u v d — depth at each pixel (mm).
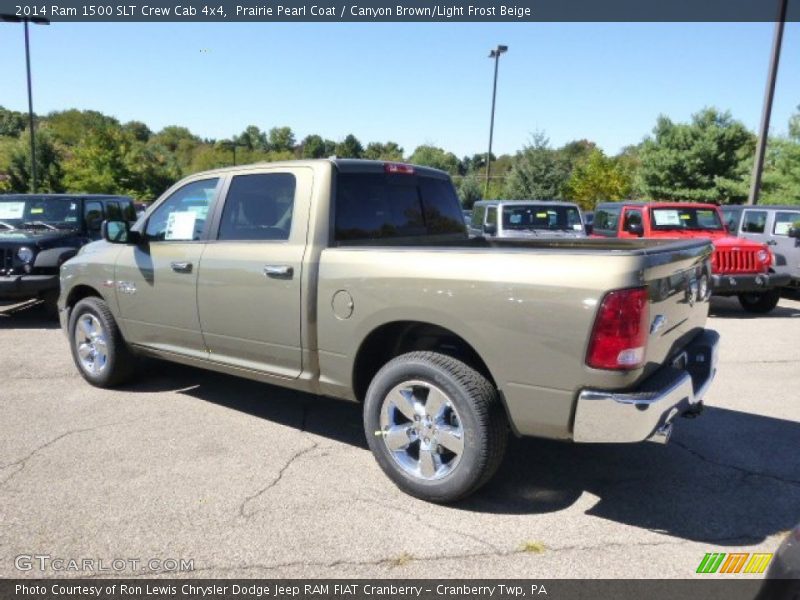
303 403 5211
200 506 3467
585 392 3016
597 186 36125
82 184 39531
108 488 3666
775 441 4480
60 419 4785
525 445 4375
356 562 2975
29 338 7688
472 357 3656
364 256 3691
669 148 33125
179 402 5207
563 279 3027
